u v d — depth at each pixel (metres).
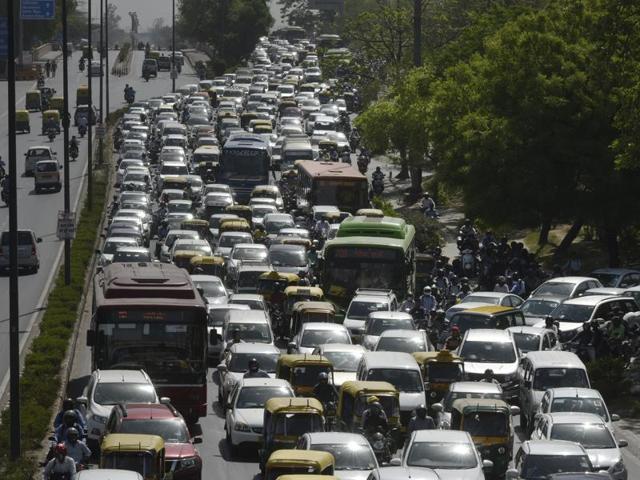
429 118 94.38
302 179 94.94
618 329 55.34
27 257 77.69
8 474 36.66
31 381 48.44
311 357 46.66
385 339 51.22
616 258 79.31
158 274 45.69
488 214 78.94
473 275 75.12
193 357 43.53
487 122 79.31
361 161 123.62
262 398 42.75
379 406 39.38
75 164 126.25
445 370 46.97
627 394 51.81
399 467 32.19
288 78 192.88
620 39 61.28
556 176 77.12
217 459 41.47
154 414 36.66
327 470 32.69
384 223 66.81
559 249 82.88
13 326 39.69
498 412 39.25
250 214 91.12
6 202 104.12
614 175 75.69
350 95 172.38
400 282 64.06
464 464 35.03
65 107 74.56
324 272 64.19
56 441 34.66
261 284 66.31
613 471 37.09
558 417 39.22
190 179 105.75
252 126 141.12
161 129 138.50
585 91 76.50
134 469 32.44
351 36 161.88
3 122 153.88
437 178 91.94
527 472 34.53
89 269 80.06
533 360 46.53
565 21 79.94
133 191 100.25
